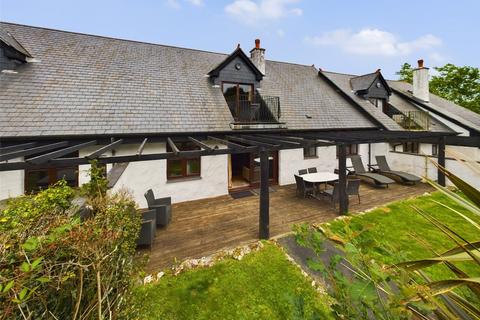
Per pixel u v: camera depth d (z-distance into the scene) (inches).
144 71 450.9
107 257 100.1
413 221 315.0
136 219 187.8
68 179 336.2
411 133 476.4
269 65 660.1
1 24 405.7
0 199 287.9
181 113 402.9
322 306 170.2
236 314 166.4
